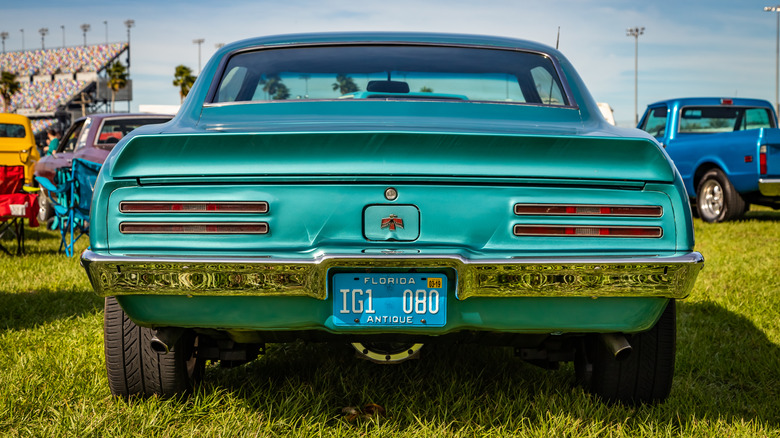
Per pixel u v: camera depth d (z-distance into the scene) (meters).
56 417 2.66
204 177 2.21
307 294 2.18
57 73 83.88
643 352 2.68
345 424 2.63
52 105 77.94
